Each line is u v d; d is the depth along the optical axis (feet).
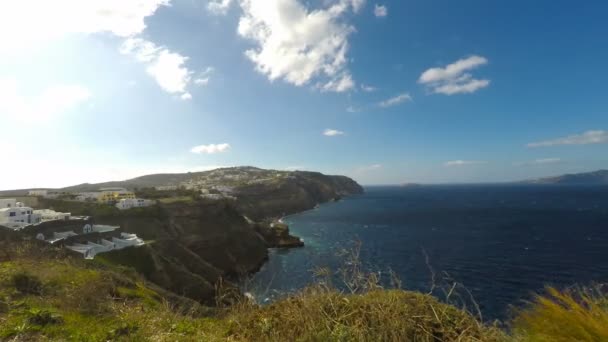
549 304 13.91
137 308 26.12
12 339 19.53
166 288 114.32
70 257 74.43
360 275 18.72
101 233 131.85
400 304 16.76
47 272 40.65
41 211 160.35
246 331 18.42
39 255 63.87
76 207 181.06
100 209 178.70
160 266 122.01
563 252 161.99
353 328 15.30
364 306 17.07
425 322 15.96
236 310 20.92
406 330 15.40
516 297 97.91
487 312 86.22
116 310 26.02
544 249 170.60
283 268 166.91
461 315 16.62
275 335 16.67
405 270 136.15
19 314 23.53
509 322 15.51
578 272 125.49
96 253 113.09
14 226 128.77
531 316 14.52
